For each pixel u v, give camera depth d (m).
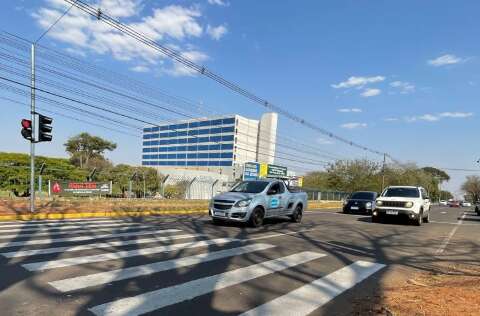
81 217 14.91
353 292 5.65
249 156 75.62
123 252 7.64
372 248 9.88
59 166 27.33
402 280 6.55
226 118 78.00
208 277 6.07
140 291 5.18
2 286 5.17
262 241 10.07
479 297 5.14
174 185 29.19
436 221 20.98
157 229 11.41
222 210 13.01
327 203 40.59
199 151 83.44
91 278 5.68
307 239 10.91
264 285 5.80
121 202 21.80
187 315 4.40
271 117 72.62
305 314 4.61
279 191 14.84
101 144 67.81
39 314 4.23
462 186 132.00
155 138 97.00
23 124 14.50
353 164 70.31
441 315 4.42
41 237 9.16
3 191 23.58
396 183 71.44
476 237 13.17
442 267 7.84
